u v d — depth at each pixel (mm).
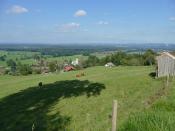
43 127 28734
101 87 52844
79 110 34562
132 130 13711
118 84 53875
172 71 56125
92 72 93188
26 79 93812
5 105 47125
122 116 22250
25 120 33719
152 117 14516
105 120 24891
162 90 34375
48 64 171375
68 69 132875
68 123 28391
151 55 131875
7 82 90625
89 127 22656
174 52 59250
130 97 37688
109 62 142250
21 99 50875
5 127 32250
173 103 19391
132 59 137625
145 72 76062
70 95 47625
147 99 30578
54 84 69062
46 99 46750
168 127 13375
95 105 36250
